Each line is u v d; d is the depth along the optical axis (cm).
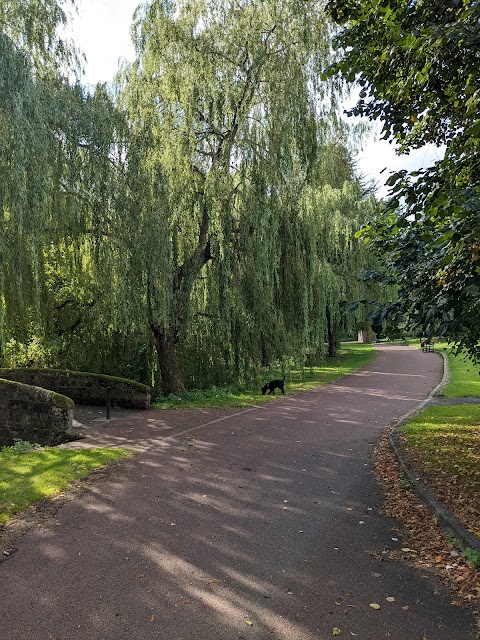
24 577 420
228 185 1466
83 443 976
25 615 361
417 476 691
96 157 1283
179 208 1470
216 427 1124
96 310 1539
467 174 419
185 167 1464
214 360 1745
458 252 378
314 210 1698
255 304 1570
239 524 542
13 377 1498
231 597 387
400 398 1550
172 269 1478
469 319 479
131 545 485
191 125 1466
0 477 723
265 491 661
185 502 614
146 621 354
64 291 1577
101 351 1670
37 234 1147
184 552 469
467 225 349
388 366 2603
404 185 404
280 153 1492
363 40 502
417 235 468
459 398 1437
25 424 1099
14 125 1056
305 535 512
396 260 507
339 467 783
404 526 535
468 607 369
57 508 595
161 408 1430
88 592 394
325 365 2706
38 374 1497
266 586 404
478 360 848
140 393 1409
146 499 626
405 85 443
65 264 1448
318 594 391
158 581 412
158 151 1425
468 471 687
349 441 970
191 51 1467
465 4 376
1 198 1073
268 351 1659
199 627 346
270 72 1469
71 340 1656
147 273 1398
